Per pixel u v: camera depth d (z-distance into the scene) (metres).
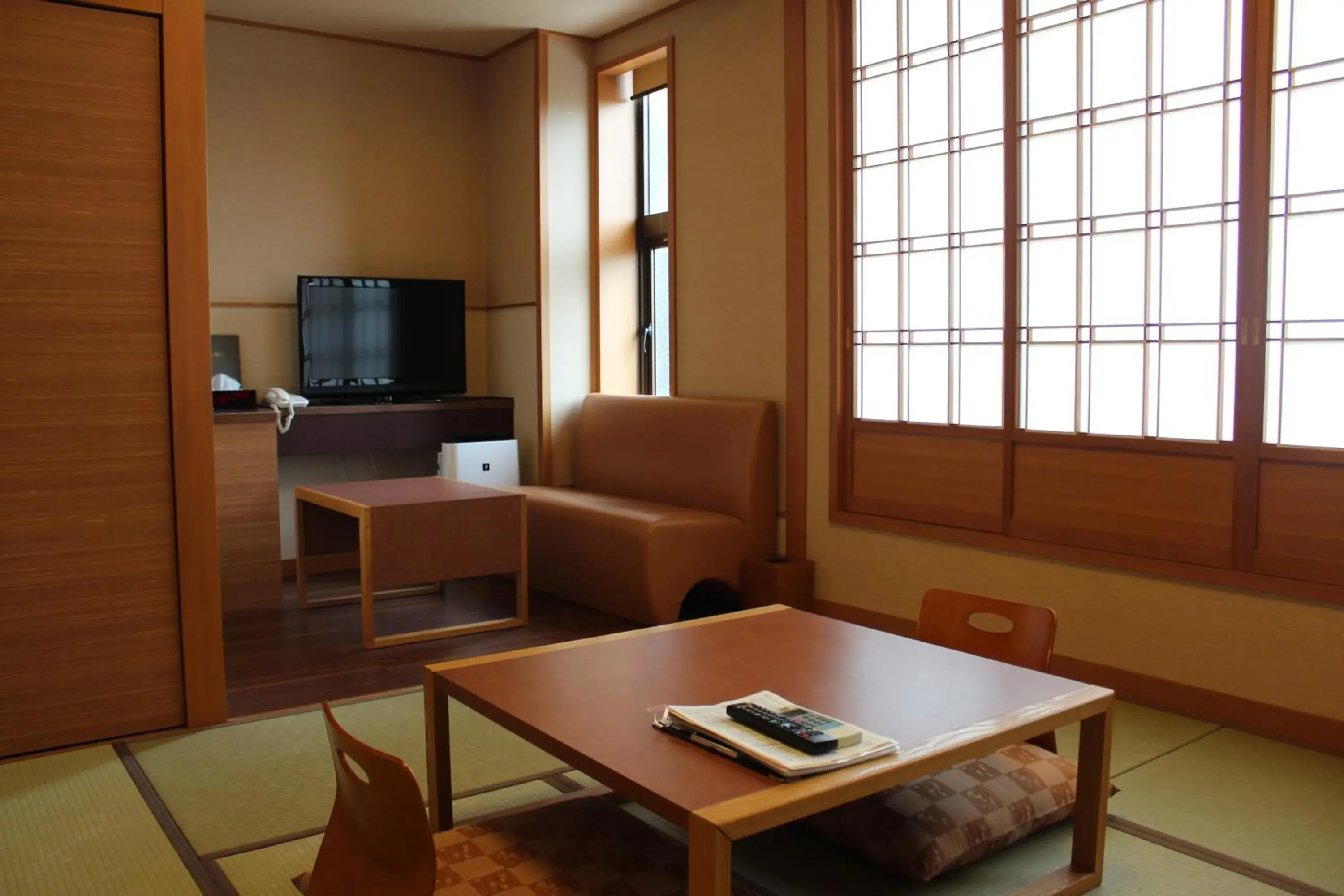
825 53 4.43
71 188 3.02
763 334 4.80
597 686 2.18
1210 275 3.25
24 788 2.79
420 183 6.00
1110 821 2.53
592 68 5.78
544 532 5.00
